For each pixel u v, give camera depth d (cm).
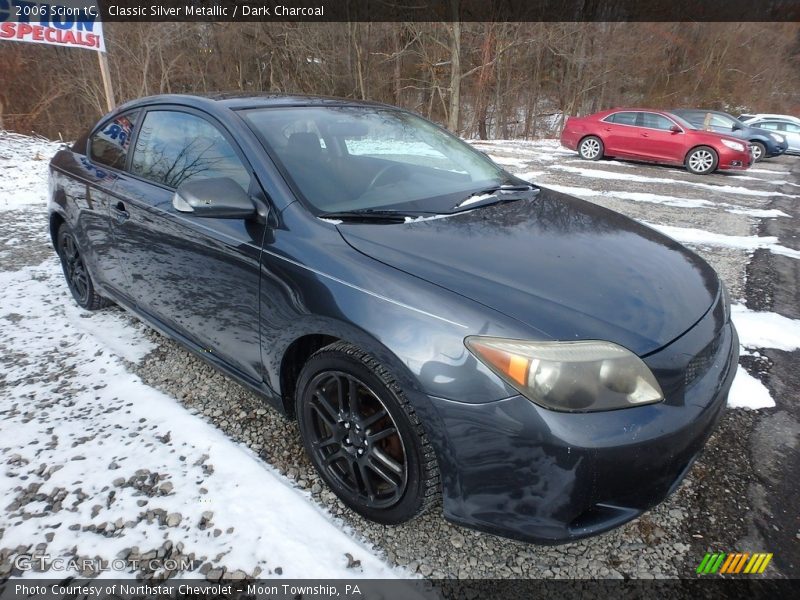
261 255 208
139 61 1831
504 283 173
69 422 241
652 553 183
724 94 3244
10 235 532
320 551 179
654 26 2961
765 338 347
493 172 300
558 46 2572
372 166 252
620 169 1143
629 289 183
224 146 239
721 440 246
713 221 668
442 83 2400
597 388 150
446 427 158
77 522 187
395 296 171
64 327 337
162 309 277
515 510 157
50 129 1565
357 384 184
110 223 295
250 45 2325
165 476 210
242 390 272
